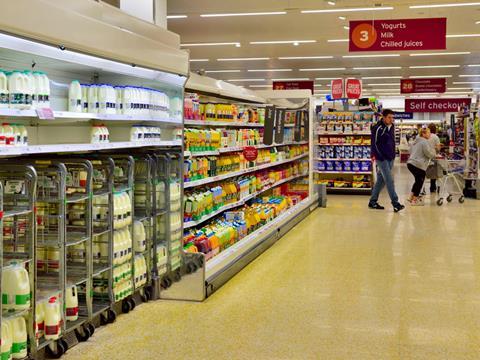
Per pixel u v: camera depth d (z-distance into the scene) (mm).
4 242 3953
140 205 5383
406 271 6590
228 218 7719
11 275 3525
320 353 4074
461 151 19594
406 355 4043
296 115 11680
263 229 8102
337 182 15953
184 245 5754
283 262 7047
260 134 9977
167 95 5598
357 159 15711
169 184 5426
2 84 3621
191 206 6375
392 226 9938
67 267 4488
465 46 16828
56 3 3732
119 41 4375
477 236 8930
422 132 13250
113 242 4609
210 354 4047
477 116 14867
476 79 26453
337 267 6777
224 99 8930
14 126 3703
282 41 16078
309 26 13875
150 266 5391
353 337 4406
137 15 5613
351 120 15719
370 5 11562
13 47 3594
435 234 9117
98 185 4781
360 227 9828
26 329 3660
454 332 4527
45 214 4309
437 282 6090
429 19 10320
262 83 28812
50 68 4566
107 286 4680
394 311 5074
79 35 3896
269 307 5176
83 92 4672
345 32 14695
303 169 12203
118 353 4055
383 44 10477
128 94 4977
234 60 20078
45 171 4035
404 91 24016
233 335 4438
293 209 10297
